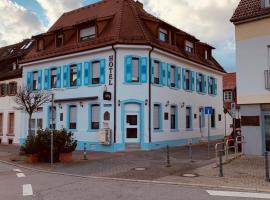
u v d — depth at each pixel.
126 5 25.64
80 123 24.34
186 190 10.26
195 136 28.86
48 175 13.76
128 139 22.47
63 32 26.58
